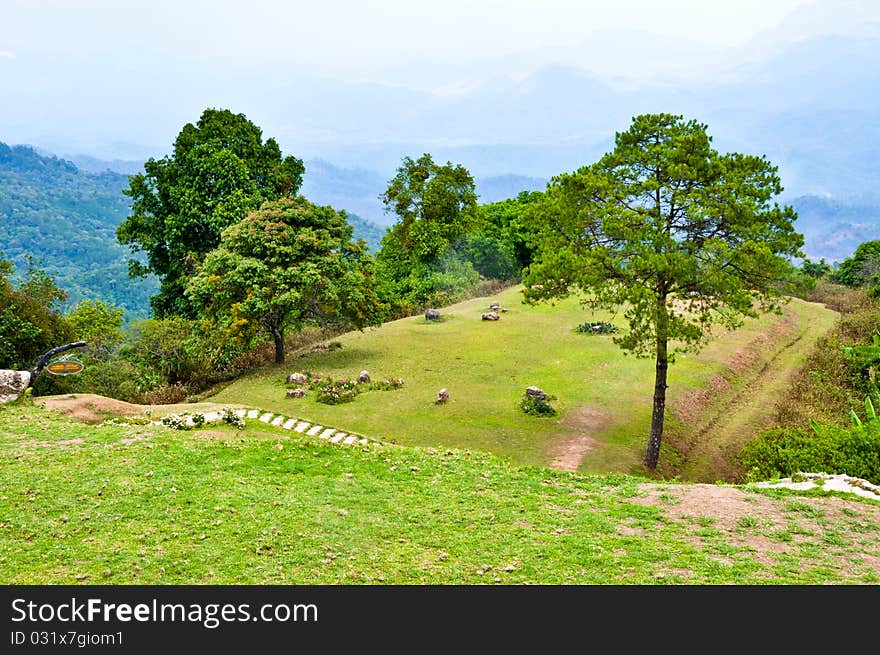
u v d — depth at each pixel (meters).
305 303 37.28
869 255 61.72
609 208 23.16
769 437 20.45
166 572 10.68
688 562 11.36
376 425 27.77
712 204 22.41
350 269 38.72
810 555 11.76
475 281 63.84
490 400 31.05
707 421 30.58
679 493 15.20
